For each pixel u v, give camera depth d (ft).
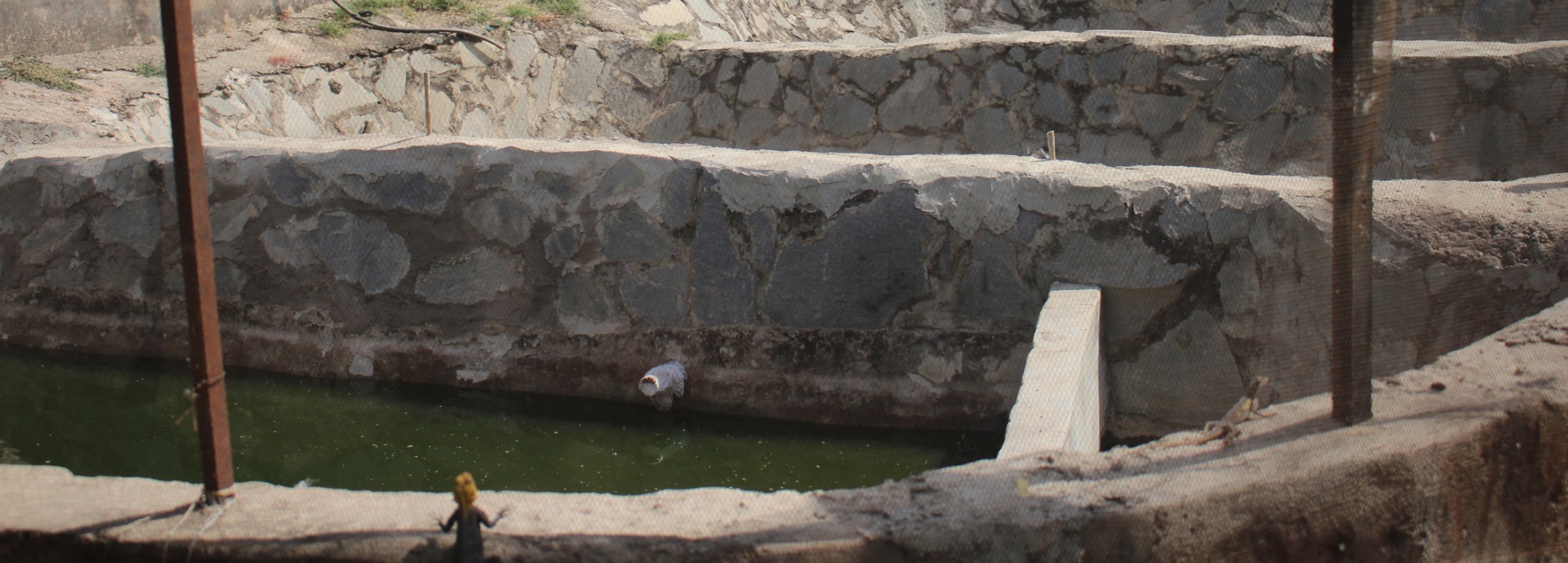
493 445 22.39
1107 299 21.62
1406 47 30.37
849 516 12.25
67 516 12.75
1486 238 19.49
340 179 24.75
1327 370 19.76
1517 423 14.06
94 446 22.08
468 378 24.52
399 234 24.66
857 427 22.82
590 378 24.04
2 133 28.68
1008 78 35.58
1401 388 15.20
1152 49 33.65
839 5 52.24
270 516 12.65
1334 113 13.65
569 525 12.12
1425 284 19.80
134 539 12.31
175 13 12.34
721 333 23.34
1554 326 16.74
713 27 46.37
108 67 35.37
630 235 23.52
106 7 36.58
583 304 23.99
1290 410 14.62
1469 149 29.35
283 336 25.48
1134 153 34.30
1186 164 33.65
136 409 23.82
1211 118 33.09
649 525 12.08
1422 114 29.63
